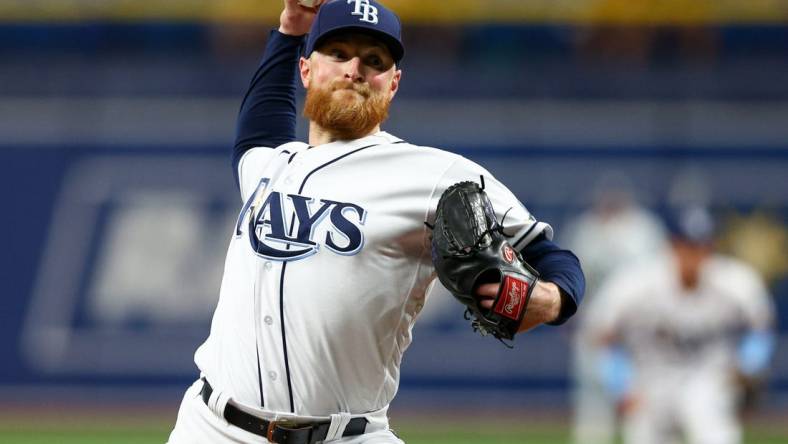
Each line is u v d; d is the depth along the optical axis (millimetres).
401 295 15727
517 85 58156
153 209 54906
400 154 15891
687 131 56938
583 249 46188
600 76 58594
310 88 16531
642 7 62625
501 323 14906
